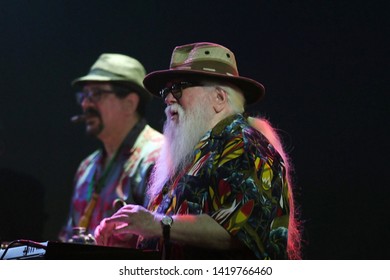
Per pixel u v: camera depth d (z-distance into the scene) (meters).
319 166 7.55
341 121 7.52
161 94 5.12
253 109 7.83
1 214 9.02
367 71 7.47
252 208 4.32
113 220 4.44
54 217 9.10
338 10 7.65
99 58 8.29
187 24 8.55
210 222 4.33
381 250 7.31
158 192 5.02
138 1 8.89
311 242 7.49
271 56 7.91
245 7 8.13
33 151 9.30
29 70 9.44
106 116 7.95
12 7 9.53
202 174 4.55
